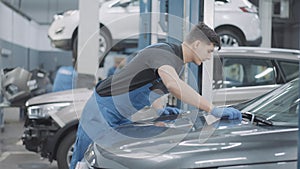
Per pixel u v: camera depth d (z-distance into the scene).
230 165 2.03
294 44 4.45
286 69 4.37
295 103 2.68
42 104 4.90
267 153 2.07
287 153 2.07
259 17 4.95
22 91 8.73
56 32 7.66
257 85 4.29
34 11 14.77
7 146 7.14
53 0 14.70
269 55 4.47
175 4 3.93
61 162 4.71
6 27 10.84
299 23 4.32
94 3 5.37
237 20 4.91
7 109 8.80
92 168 2.29
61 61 14.40
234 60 4.46
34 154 6.59
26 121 5.07
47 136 4.76
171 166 2.04
